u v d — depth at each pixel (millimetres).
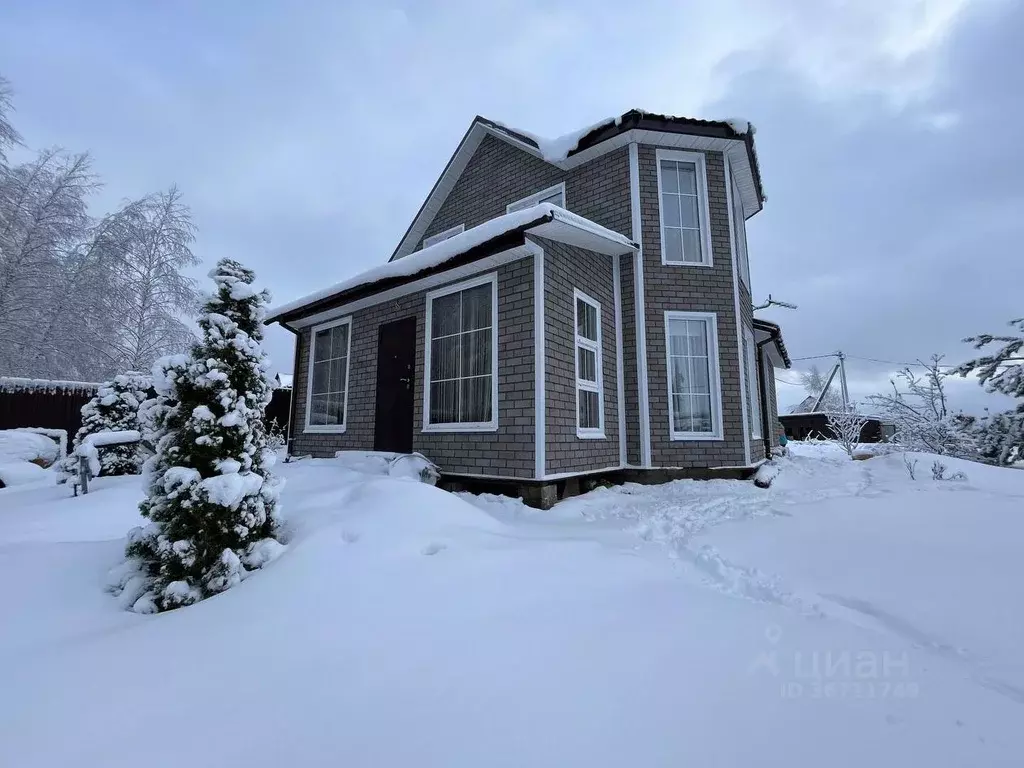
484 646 2111
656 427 7289
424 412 6562
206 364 3107
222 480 2895
